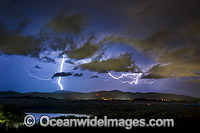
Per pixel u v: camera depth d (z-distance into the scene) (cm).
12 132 1856
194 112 3350
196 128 1612
